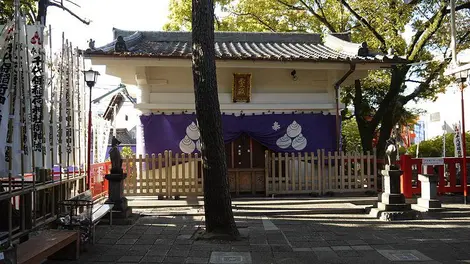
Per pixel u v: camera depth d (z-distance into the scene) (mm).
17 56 6219
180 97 13070
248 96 13109
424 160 12312
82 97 9953
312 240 7586
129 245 7234
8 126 6176
